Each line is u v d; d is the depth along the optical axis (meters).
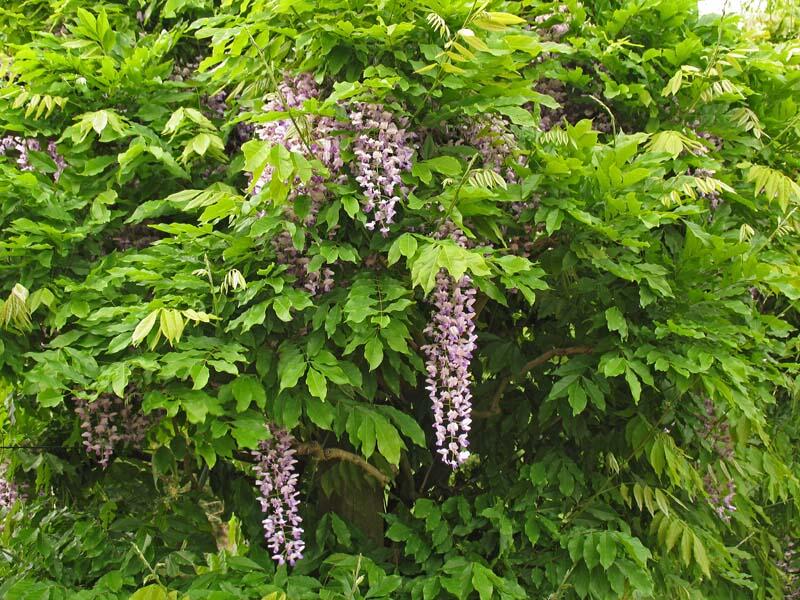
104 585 2.68
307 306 2.47
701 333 2.63
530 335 3.49
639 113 3.29
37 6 3.50
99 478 3.52
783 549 4.28
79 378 2.39
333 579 2.80
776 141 3.35
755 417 2.70
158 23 3.37
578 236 2.76
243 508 3.22
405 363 3.07
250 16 2.56
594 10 3.40
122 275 2.49
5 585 2.81
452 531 2.99
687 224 2.78
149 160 2.88
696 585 3.39
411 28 2.31
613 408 3.25
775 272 2.86
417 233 2.57
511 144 2.77
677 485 3.13
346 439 3.26
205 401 2.37
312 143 2.46
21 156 2.93
